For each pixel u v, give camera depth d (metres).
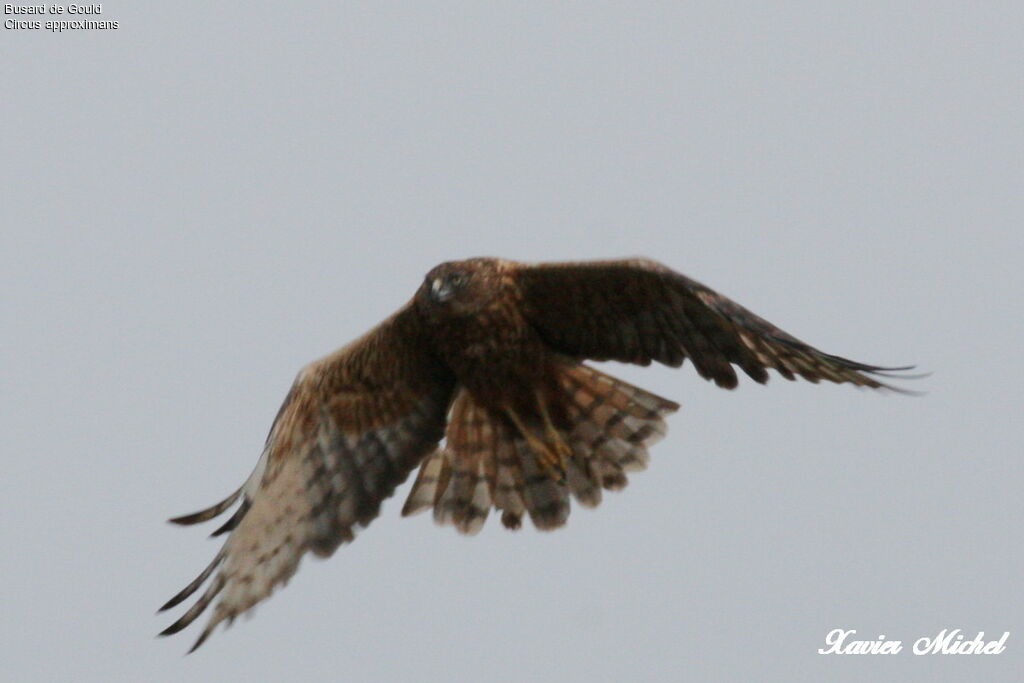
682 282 11.95
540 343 13.49
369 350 13.73
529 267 13.02
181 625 12.89
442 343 13.54
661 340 12.83
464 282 13.22
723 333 12.41
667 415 13.75
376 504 13.82
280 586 13.34
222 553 13.14
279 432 13.44
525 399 13.80
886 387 11.77
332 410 13.76
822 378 12.09
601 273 12.58
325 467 13.71
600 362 13.28
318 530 13.59
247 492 13.28
